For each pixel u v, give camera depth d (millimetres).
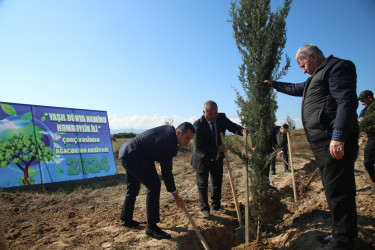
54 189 8750
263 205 3846
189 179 9258
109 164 11836
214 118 4559
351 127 2645
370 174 5375
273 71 3775
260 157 3746
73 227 4688
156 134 3959
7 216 5461
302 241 3705
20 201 6652
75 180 10445
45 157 9898
